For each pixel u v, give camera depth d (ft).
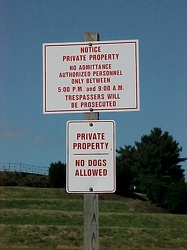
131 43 24.47
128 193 255.29
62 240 152.76
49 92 24.70
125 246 151.84
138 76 24.32
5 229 158.61
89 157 24.13
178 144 329.93
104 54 24.61
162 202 244.42
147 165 320.91
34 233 156.35
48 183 263.29
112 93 24.40
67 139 24.31
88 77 24.59
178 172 326.24
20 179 262.67
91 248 23.76
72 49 24.75
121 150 373.81
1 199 212.84
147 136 335.06
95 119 24.36
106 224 182.29
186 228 177.47
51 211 190.19
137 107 24.29
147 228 169.37
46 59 24.82
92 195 24.06
